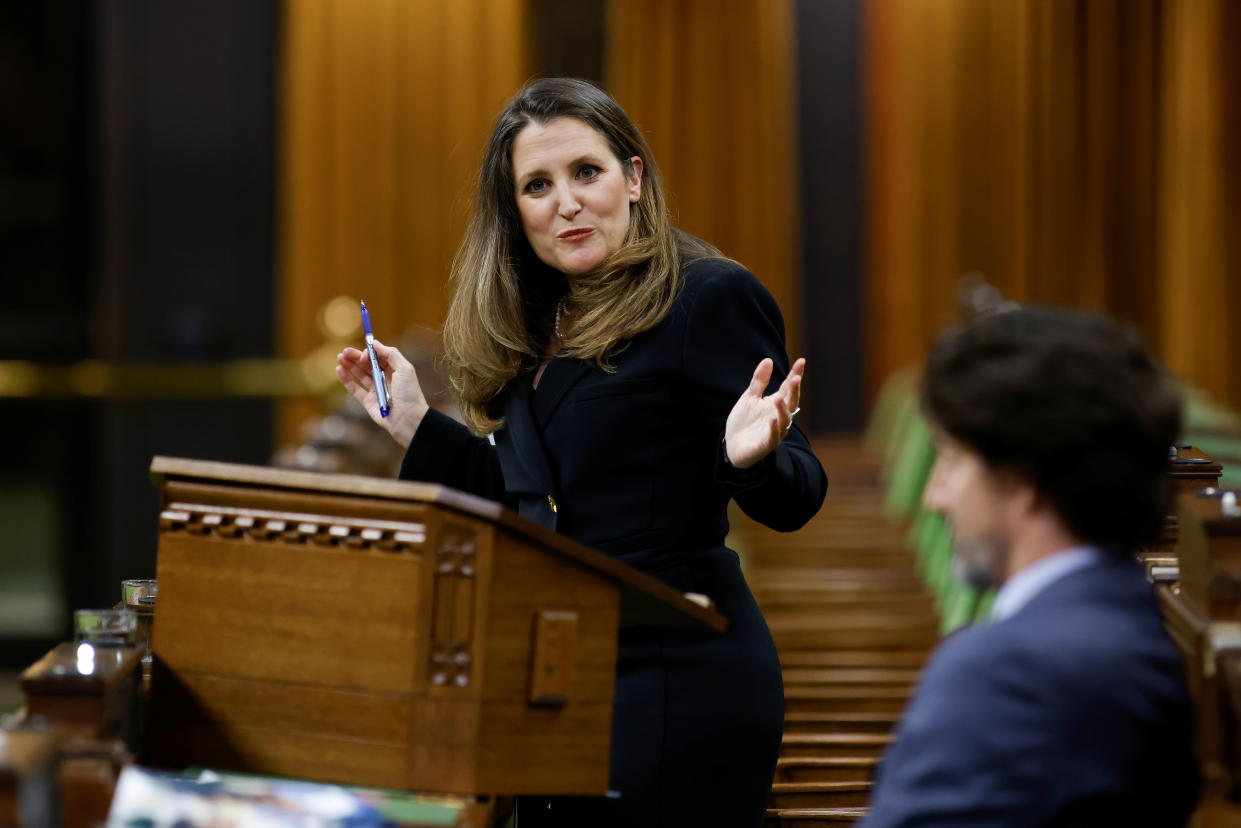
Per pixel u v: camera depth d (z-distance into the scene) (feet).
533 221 24.93
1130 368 16.06
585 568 19.85
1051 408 15.79
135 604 24.34
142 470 104.01
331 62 101.45
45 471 105.19
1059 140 99.71
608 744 20.20
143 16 103.40
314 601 20.02
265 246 104.01
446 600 19.44
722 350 23.90
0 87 103.76
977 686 15.37
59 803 18.11
